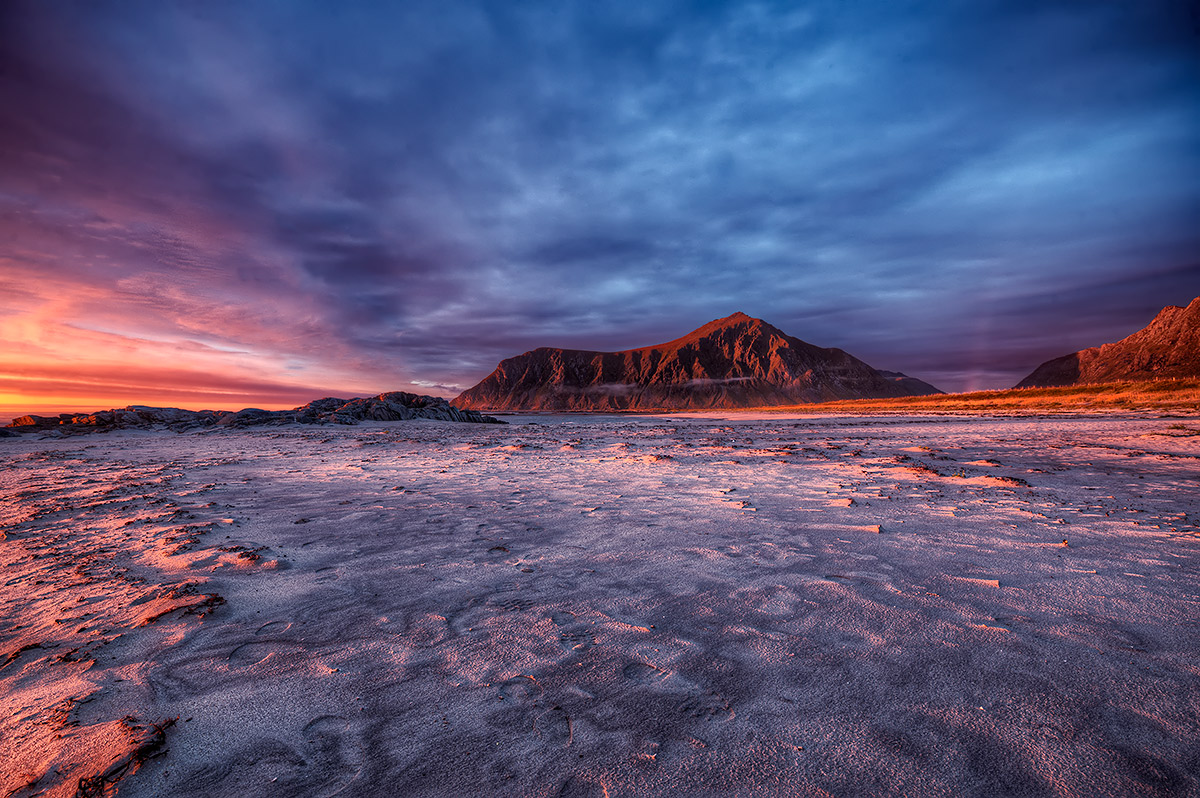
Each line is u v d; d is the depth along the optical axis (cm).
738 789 145
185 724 180
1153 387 2630
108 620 276
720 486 673
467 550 396
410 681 207
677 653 225
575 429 2209
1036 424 1725
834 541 401
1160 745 157
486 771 155
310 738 172
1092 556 350
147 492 679
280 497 629
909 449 1065
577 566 353
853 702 184
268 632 256
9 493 693
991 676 199
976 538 402
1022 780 146
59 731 177
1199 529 418
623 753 162
